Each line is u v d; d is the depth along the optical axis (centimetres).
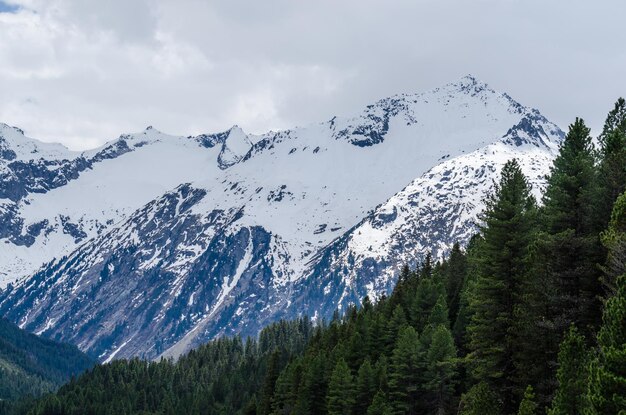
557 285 6159
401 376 9731
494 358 6556
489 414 6122
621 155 6219
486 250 6788
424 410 9875
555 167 6875
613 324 4197
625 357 4066
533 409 5497
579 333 5525
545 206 7019
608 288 5891
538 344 6131
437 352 9512
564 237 6078
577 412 4797
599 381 4172
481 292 6756
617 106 7112
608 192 6250
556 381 5934
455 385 9906
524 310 6222
